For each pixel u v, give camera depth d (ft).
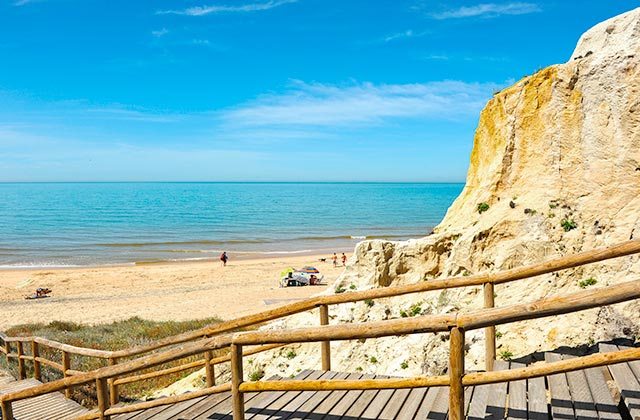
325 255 173.78
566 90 28.60
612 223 25.61
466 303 27.61
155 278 123.95
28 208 435.53
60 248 194.80
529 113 30.01
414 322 11.04
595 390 14.79
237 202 543.39
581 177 27.55
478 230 28.76
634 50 26.66
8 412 19.43
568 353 21.30
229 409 17.53
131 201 561.84
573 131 28.17
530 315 10.08
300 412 15.92
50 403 31.09
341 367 28.04
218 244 207.62
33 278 125.18
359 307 30.89
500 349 23.38
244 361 33.06
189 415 17.21
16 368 40.96
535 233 27.12
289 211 400.88
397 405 15.75
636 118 26.08
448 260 29.40
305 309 19.20
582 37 30.42
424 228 268.00
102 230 259.60
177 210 411.54
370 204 500.33
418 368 25.09
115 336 62.28
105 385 17.29
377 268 31.55
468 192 34.68
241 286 111.55
